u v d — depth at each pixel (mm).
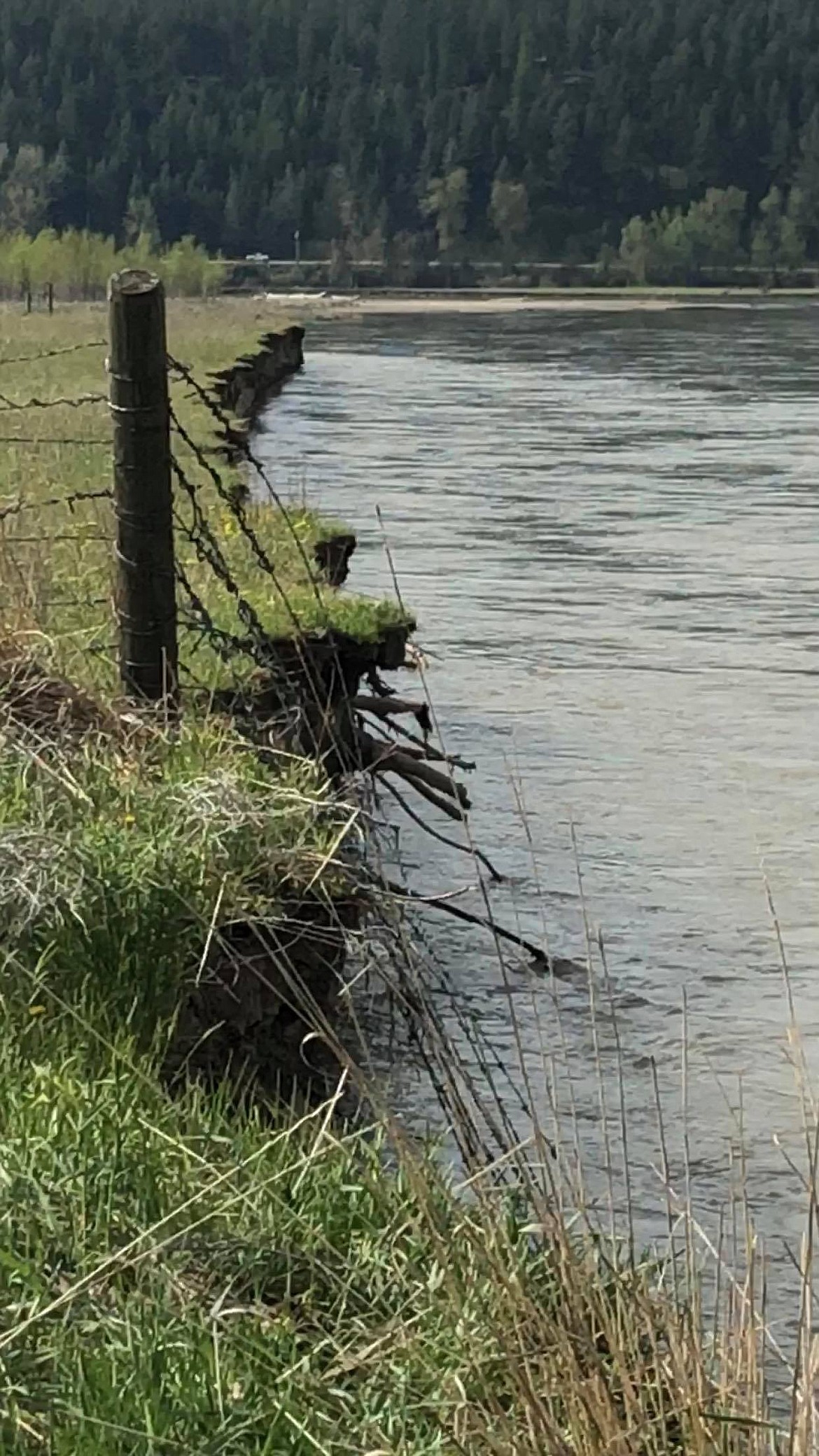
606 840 10828
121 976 6508
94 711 8180
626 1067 7805
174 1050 6551
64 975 6441
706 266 157875
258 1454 4375
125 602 8438
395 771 10102
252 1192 5270
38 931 6531
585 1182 6688
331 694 9672
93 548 11242
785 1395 5395
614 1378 4699
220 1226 5141
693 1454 4461
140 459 8383
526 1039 8016
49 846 6746
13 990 6301
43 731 7930
